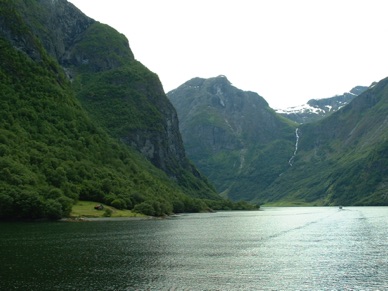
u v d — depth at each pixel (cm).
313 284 5331
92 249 7681
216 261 6862
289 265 6569
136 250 7806
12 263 6238
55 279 5353
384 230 12619
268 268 6312
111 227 12044
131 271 5944
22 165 15300
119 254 7294
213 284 5284
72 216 14538
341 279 5609
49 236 9312
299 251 8062
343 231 12338
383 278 5675
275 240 9869
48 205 13588
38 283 5128
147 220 15938
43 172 16275
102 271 5894
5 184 13638
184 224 14350
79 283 5181
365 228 13400
